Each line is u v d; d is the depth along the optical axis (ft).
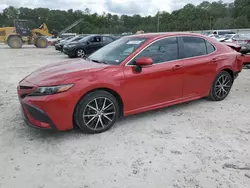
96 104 10.70
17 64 35.65
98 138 10.59
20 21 79.25
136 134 11.00
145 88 11.79
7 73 27.25
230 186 7.50
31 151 9.51
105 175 8.04
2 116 13.17
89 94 10.38
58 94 9.64
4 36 77.97
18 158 9.01
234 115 13.42
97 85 10.34
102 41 45.16
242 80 23.26
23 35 80.59
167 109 14.37
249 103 15.58
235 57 15.79
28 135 10.87
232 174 8.11
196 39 14.12
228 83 16.02
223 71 15.43
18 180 7.77
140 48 11.82
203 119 12.82
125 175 8.04
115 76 10.83
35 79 10.59
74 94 9.90
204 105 15.10
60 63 13.06
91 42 44.11
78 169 8.36
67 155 9.22
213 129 11.58
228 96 17.24
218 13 261.03
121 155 9.22
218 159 8.99
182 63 13.00
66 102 9.80
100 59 12.71
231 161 8.86
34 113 9.83
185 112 13.85
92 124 10.82
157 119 12.79
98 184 7.60
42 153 9.36
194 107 14.73
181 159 8.98
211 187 7.47
